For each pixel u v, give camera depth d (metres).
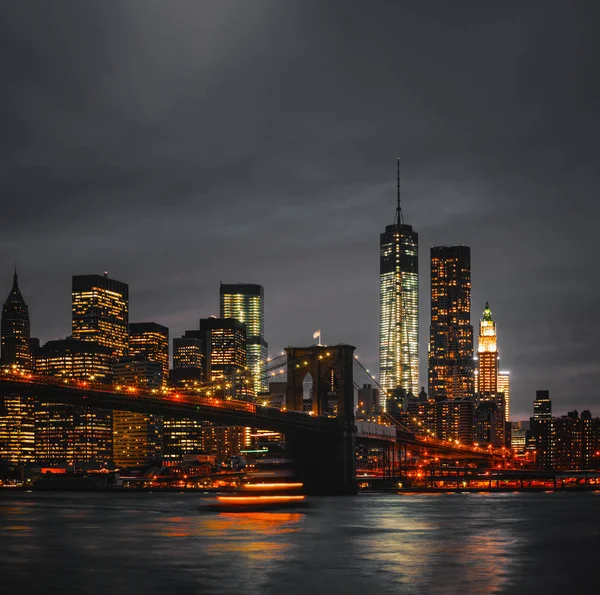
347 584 99.00
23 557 120.75
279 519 188.75
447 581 101.69
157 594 92.75
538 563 117.81
